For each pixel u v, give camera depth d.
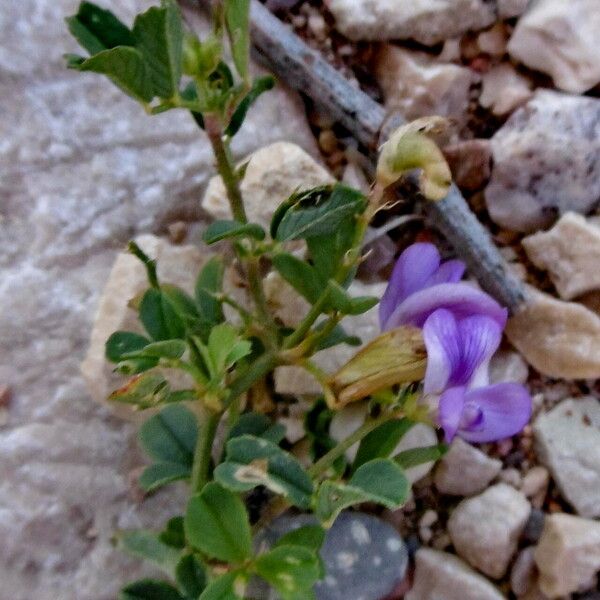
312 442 0.09
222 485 0.07
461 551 0.10
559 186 0.10
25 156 0.10
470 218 0.10
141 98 0.06
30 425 0.09
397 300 0.08
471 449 0.10
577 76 0.10
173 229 0.10
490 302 0.07
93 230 0.10
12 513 0.09
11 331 0.09
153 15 0.06
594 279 0.10
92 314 0.10
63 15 0.10
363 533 0.09
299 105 0.10
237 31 0.06
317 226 0.07
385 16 0.10
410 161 0.06
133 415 0.09
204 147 0.10
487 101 0.10
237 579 0.07
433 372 0.07
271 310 0.10
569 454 0.10
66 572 0.09
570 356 0.10
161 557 0.08
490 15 0.10
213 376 0.07
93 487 0.09
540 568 0.10
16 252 0.10
